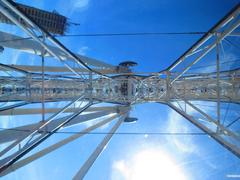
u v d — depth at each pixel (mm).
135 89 19609
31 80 19266
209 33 9891
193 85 18953
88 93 16641
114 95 19266
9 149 9039
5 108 14914
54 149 14898
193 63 13188
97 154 13023
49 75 19703
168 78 16938
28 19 7605
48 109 19250
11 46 16609
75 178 10617
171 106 15812
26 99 18062
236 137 9820
